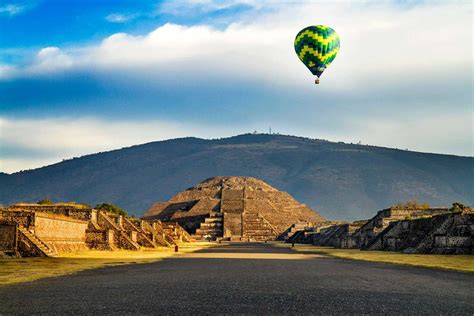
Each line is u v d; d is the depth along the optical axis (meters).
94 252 98.44
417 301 36.53
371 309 33.06
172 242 162.88
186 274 56.12
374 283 47.53
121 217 122.69
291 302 35.31
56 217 91.00
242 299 36.50
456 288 44.16
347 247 145.12
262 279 50.59
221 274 56.22
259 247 164.62
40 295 38.75
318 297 37.81
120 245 109.50
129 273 57.19
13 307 33.50
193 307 33.19
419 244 100.44
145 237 124.44
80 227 102.25
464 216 93.44
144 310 32.19
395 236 115.75
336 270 62.50
